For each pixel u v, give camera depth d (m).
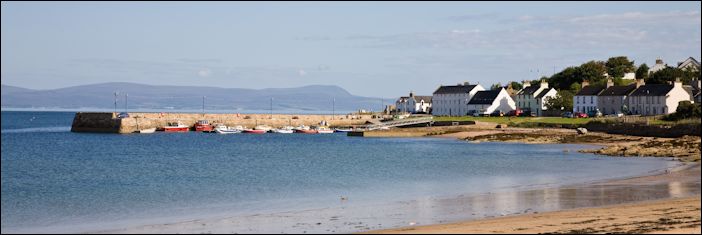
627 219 28.47
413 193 41.72
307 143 105.88
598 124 115.12
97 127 141.00
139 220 32.41
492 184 46.53
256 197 41.06
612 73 189.88
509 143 97.88
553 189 41.56
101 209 36.62
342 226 29.19
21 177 55.62
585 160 65.94
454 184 47.06
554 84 185.25
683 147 72.06
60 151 89.88
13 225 31.56
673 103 134.75
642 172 52.12
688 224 26.83
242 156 78.81
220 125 144.00
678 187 41.19
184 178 53.53
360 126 146.62
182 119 146.12
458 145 95.38
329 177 53.44
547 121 131.62
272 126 151.38
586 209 32.38
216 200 39.88
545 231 25.86
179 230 28.98
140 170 61.47
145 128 140.62
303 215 32.66
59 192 44.75
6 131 153.12
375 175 54.84
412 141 107.38
